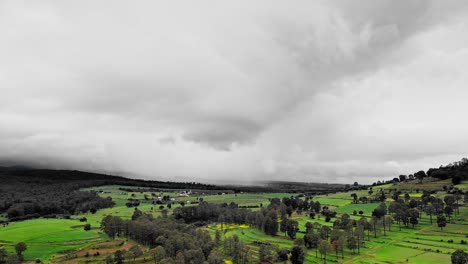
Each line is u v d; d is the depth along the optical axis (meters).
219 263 197.25
